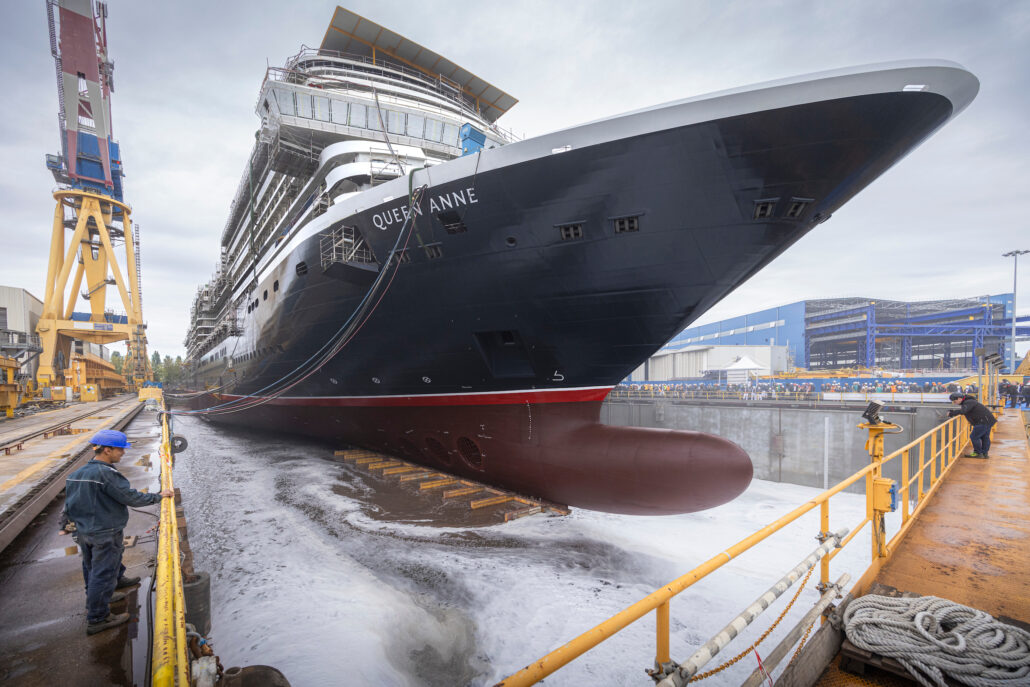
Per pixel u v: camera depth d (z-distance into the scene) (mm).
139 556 5016
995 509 5371
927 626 2617
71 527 5113
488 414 9711
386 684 4906
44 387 35406
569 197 7125
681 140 6289
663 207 6785
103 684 3074
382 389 11109
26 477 7523
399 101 14070
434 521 9344
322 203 11766
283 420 16859
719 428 19172
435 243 8422
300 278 11492
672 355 53250
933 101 5613
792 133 5914
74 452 10086
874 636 2543
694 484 7734
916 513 5055
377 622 5938
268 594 6566
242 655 5219
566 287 7832
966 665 2252
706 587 7723
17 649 3436
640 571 8016
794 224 6688
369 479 12375
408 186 8344
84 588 4355
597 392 8914
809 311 54125
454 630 6066
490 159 7445
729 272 7098
